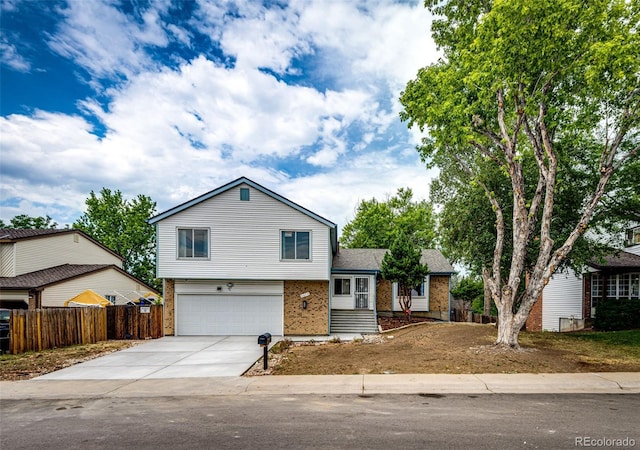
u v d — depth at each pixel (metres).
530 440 4.76
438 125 11.30
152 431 5.34
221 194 16.77
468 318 24.62
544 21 8.51
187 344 14.29
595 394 6.95
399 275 18.58
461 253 18.23
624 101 10.59
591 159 12.98
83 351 12.77
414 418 5.69
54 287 19.16
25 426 5.65
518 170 10.95
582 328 17.70
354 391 7.33
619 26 8.83
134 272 36.38
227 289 17.09
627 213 13.09
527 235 10.69
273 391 7.46
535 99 10.19
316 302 17.27
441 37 12.80
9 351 12.31
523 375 8.12
